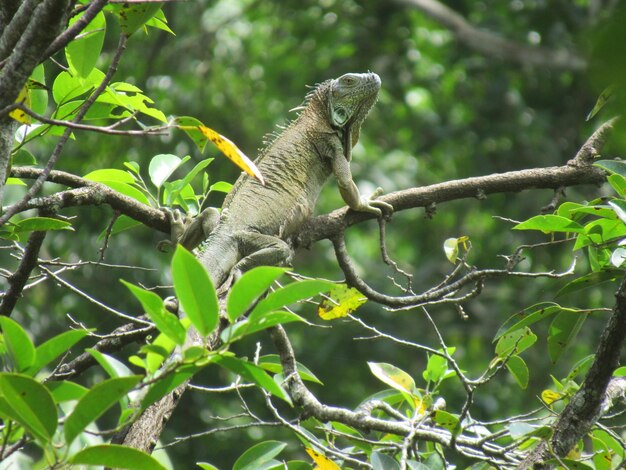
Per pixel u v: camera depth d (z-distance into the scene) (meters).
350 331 21.50
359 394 21.36
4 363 4.87
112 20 21.75
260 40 27.92
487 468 7.58
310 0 26.03
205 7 25.23
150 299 4.49
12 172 8.13
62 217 7.98
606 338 6.62
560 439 6.90
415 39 27.00
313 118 10.63
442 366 8.05
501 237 22.64
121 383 4.30
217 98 25.27
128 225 9.13
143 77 22.41
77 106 7.57
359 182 24.77
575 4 23.44
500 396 20.84
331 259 24.08
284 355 8.23
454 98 26.12
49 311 18.47
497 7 25.12
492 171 23.48
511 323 7.89
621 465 6.93
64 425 4.40
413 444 7.49
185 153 21.25
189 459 19.14
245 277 4.41
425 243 25.02
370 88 10.66
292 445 18.33
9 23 5.96
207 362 4.67
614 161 7.70
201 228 9.45
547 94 24.42
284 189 9.98
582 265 21.08
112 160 19.78
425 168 26.83
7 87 5.27
